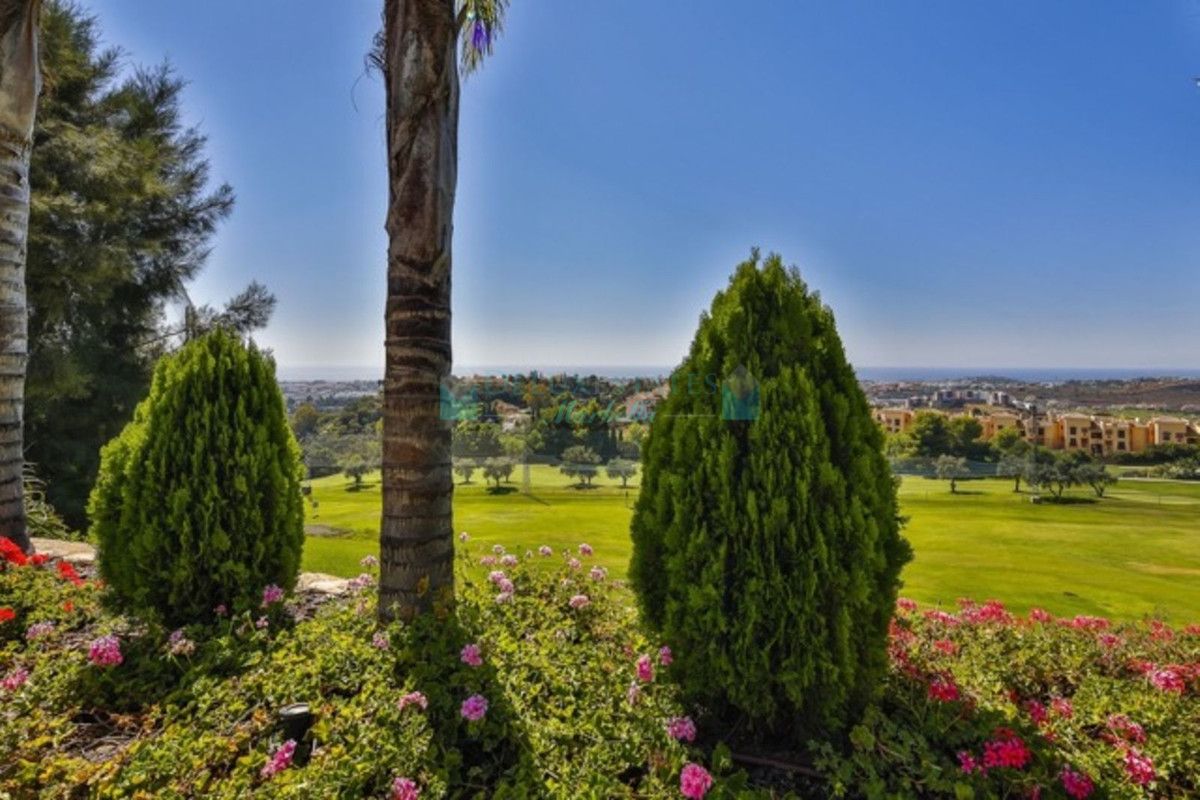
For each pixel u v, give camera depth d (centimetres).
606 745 181
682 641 205
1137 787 169
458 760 176
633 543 226
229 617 291
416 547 268
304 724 186
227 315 1077
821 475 196
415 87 269
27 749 174
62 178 858
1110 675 257
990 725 192
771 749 199
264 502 305
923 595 661
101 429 959
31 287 830
